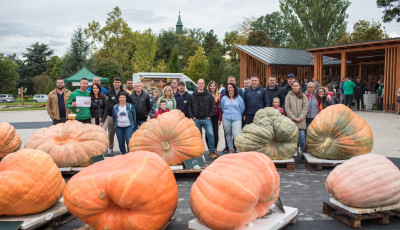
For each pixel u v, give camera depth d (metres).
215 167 3.42
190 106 7.52
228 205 3.10
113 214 3.15
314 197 4.76
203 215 3.20
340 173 3.90
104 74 39.00
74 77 24.94
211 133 7.41
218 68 30.05
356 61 25.56
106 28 46.34
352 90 17.16
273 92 7.82
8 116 21.19
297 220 3.93
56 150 5.94
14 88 59.16
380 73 25.66
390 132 10.70
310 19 41.47
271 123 6.41
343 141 6.14
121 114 7.16
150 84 22.28
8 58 74.81
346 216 4.02
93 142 6.19
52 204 3.87
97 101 7.86
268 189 3.33
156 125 5.89
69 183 3.21
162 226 3.28
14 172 3.60
